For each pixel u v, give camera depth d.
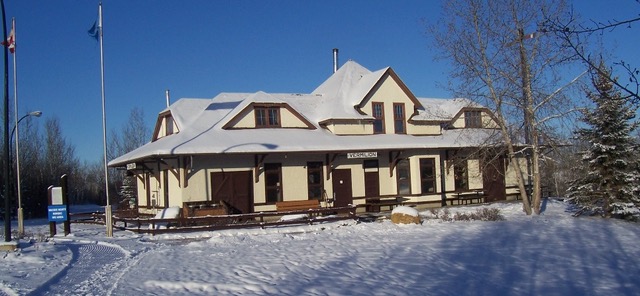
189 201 24.69
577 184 24.78
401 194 30.08
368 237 19.14
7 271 12.50
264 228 21.97
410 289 10.66
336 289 10.65
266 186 26.44
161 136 32.53
